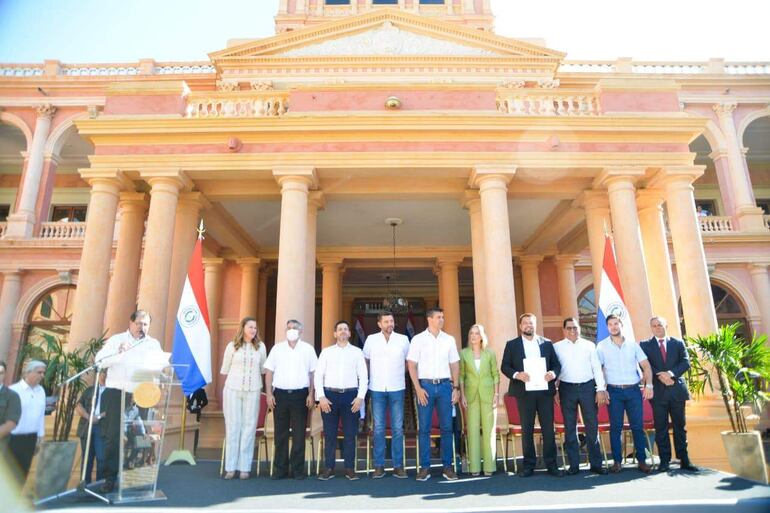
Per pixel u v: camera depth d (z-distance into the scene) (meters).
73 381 6.45
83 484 5.35
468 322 18.89
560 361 6.52
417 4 20.42
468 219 12.53
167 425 8.27
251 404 6.58
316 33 17.06
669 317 9.83
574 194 10.22
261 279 15.55
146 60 18.83
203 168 9.02
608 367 6.59
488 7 20.31
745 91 18.44
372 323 18.98
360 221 12.57
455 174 9.50
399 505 4.92
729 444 6.60
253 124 9.07
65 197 20.22
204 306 8.28
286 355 6.55
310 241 9.65
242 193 9.93
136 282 10.11
